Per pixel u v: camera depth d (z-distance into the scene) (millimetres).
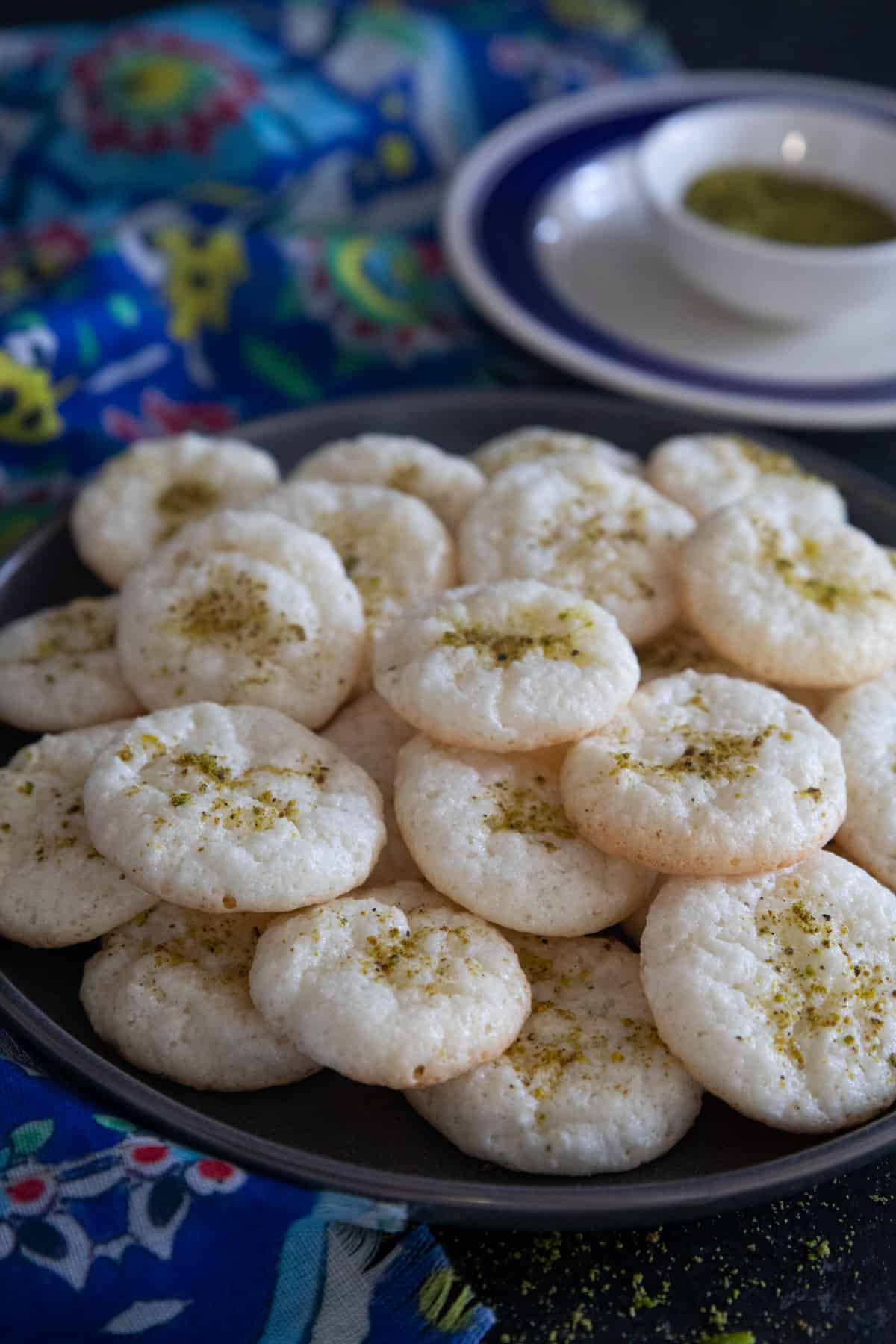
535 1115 359
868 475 532
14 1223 345
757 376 548
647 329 574
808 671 414
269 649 417
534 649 400
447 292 598
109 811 378
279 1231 348
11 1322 341
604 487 452
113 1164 350
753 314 567
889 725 411
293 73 624
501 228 591
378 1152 363
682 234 561
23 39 625
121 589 447
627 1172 360
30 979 388
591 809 382
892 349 570
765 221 589
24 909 384
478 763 397
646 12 763
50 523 469
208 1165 351
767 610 418
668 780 383
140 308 546
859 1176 375
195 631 421
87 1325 342
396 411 503
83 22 720
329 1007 357
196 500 468
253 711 405
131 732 393
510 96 654
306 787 389
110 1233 345
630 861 381
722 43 744
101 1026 377
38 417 522
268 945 370
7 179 596
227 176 597
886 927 378
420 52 637
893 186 600
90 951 394
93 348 533
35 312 527
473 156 616
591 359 541
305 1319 347
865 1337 353
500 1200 342
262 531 433
